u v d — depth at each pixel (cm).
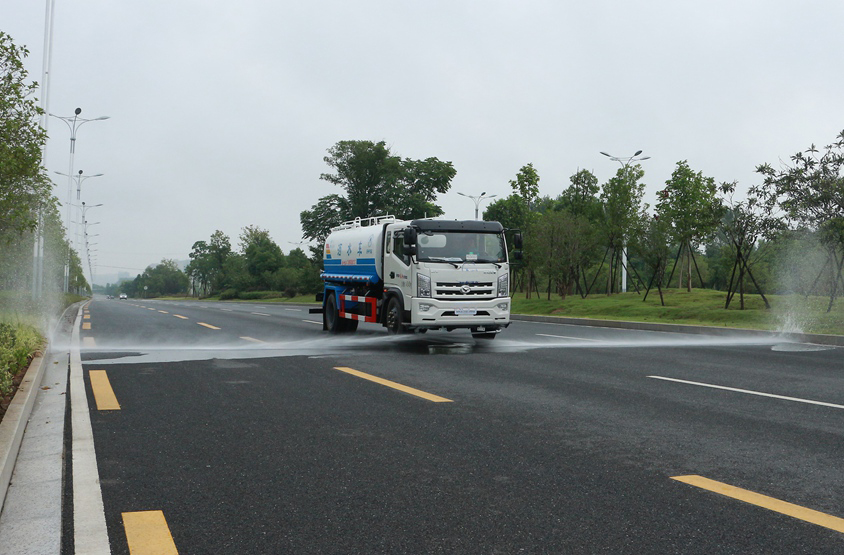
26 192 1581
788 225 1958
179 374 909
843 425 589
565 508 379
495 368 973
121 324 2028
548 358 1101
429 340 1462
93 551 323
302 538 338
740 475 441
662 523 356
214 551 323
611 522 358
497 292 1349
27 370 839
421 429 575
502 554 318
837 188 1738
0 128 1237
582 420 610
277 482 429
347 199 6309
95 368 971
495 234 1368
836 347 1307
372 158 6091
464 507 381
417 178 6238
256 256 10394
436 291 1302
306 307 4050
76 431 570
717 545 327
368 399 718
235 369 959
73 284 8519
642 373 920
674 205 3177
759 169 1956
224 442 532
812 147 1830
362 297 1512
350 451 503
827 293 2409
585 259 3259
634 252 2845
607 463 469
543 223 3139
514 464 467
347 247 1642
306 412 649
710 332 1700
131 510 379
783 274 2705
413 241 1283
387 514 371
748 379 865
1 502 385
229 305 4653
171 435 555
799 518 363
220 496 402
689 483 423
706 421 605
